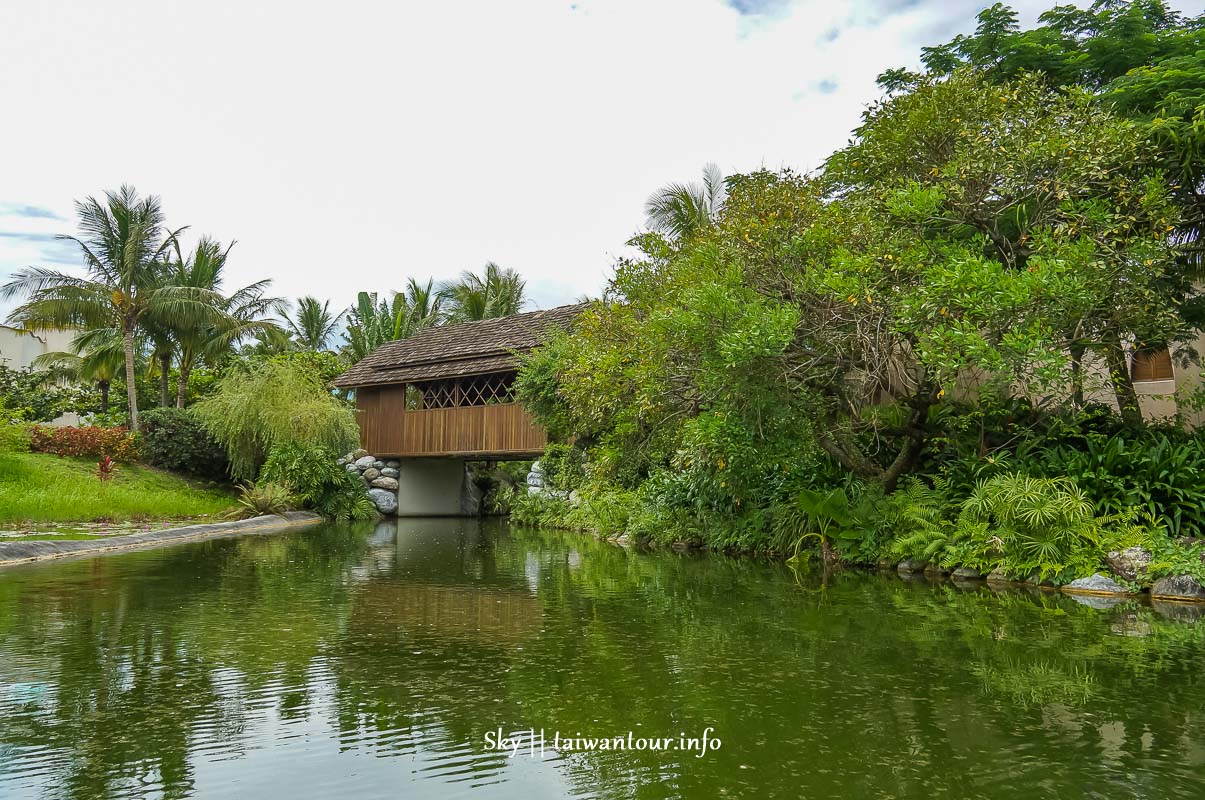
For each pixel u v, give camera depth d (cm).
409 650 549
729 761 345
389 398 2505
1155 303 936
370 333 3538
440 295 3597
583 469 1969
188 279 2738
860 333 969
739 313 916
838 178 1191
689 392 1093
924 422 1110
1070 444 1057
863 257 909
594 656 535
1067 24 1288
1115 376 1077
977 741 369
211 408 2409
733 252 1030
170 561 1093
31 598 757
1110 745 365
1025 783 322
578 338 1431
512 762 343
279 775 325
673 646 566
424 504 2634
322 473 2297
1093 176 915
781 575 996
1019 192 1002
